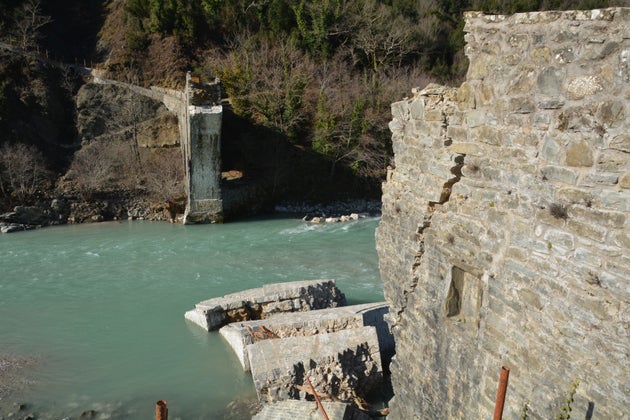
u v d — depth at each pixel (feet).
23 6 172.35
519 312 17.51
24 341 54.85
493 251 18.97
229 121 142.31
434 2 186.39
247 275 75.92
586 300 14.74
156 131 140.56
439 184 22.59
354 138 133.49
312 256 85.40
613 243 13.89
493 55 18.54
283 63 148.77
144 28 173.88
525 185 17.11
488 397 19.31
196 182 110.11
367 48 162.81
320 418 34.14
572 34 14.89
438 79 165.27
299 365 40.83
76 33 190.70
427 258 24.41
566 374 15.49
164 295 68.18
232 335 50.78
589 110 14.47
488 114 19.06
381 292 67.67
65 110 150.71
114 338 55.42
